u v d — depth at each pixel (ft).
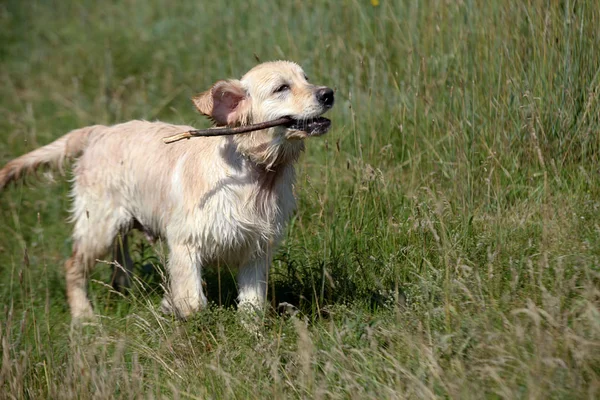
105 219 28.27
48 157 30.01
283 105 24.21
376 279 24.90
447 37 32.94
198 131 23.91
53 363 22.57
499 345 19.56
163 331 23.88
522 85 29.96
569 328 19.42
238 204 24.79
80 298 29.14
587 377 18.34
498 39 30.81
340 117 34.60
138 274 30.83
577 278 22.39
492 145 29.99
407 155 32.01
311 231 29.63
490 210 27.66
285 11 41.42
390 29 36.01
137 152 27.50
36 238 34.40
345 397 19.63
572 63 29.48
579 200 26.86
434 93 32.01
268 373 21.50
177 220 25.44
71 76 51.24
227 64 42.75
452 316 22.03
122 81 48.37
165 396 20.81
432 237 26.50
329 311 23.47
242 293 26.23
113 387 21.17
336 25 37.68
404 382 19.63
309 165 33.17
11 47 58.39
